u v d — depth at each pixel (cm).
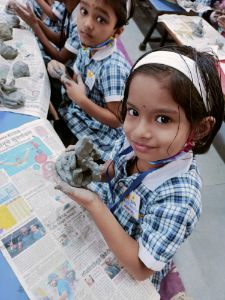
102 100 117
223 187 174
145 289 60
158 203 62
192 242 144
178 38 193
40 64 113
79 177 66
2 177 73
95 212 63
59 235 64
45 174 74
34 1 171
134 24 303
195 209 60
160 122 53
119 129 121
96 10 96
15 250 60
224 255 142
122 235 62
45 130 87
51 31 157
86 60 116
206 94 54
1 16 134
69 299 56
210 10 250
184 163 61
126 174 75
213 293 129
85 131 122
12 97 92
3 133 84
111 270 61
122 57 112
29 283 56
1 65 108
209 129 59
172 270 99
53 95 139
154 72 50
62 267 59
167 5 251
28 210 67
